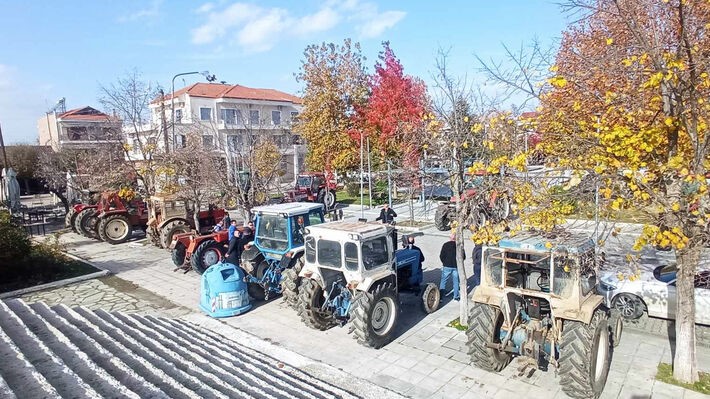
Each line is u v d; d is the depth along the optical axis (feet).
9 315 15.90
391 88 82.74
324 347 26.81
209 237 42.45
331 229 27.86
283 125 112.37
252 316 32.12
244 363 17.33
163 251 53.62
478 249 35.19
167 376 12.51
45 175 91.25
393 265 28.71
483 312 22.38
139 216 60.54
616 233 20.24
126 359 13.61
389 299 27.27
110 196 59.47
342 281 28.68
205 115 127.24
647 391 20.71
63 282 40.98
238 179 52.29
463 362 24.40
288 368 20.21
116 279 42.57
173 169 53.83
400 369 23.86
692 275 20.71
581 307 20.40
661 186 19.02
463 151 27.22
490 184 23.49
